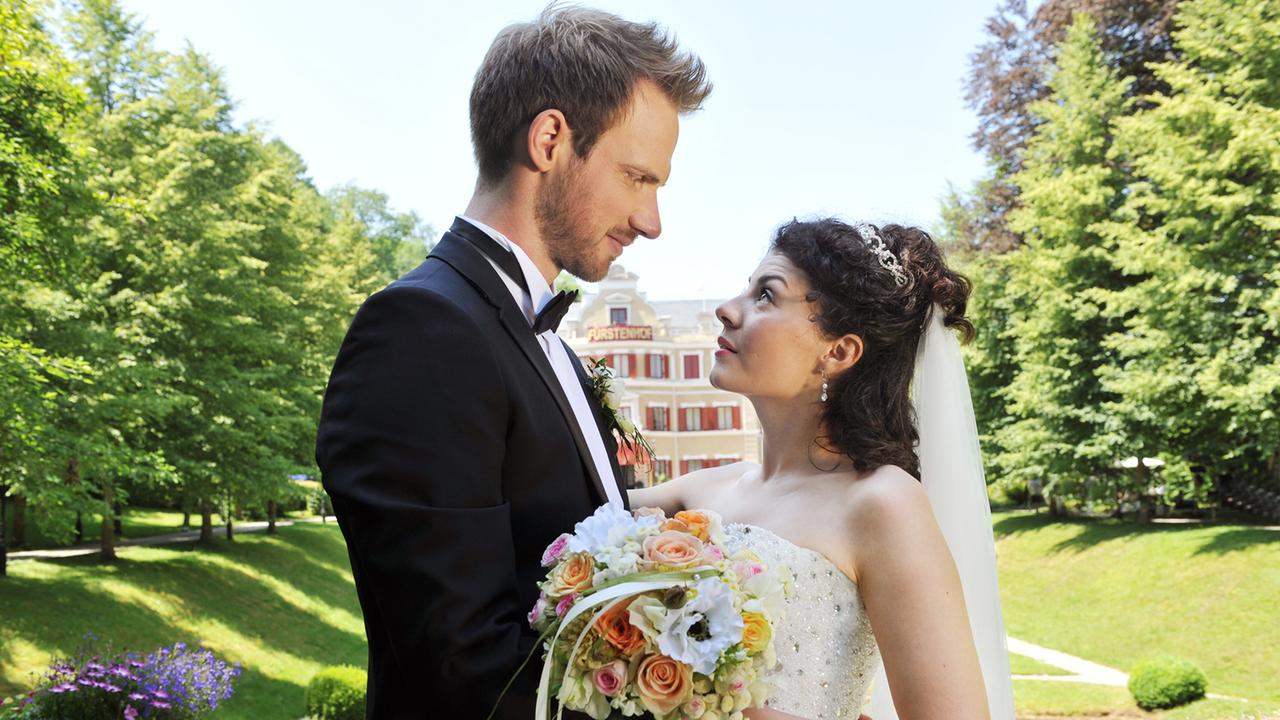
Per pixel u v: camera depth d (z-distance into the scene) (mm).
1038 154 21797
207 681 7070
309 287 24406
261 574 18875
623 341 39938
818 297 1978
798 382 1994
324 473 1568
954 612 1743
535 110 1751
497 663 1457
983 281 24984
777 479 2068
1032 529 23391
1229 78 15414
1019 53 24984
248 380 17812
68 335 12227
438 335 1577
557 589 1520
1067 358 20703
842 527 1842
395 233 51250
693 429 40156
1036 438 21250
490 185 1836
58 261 10531
